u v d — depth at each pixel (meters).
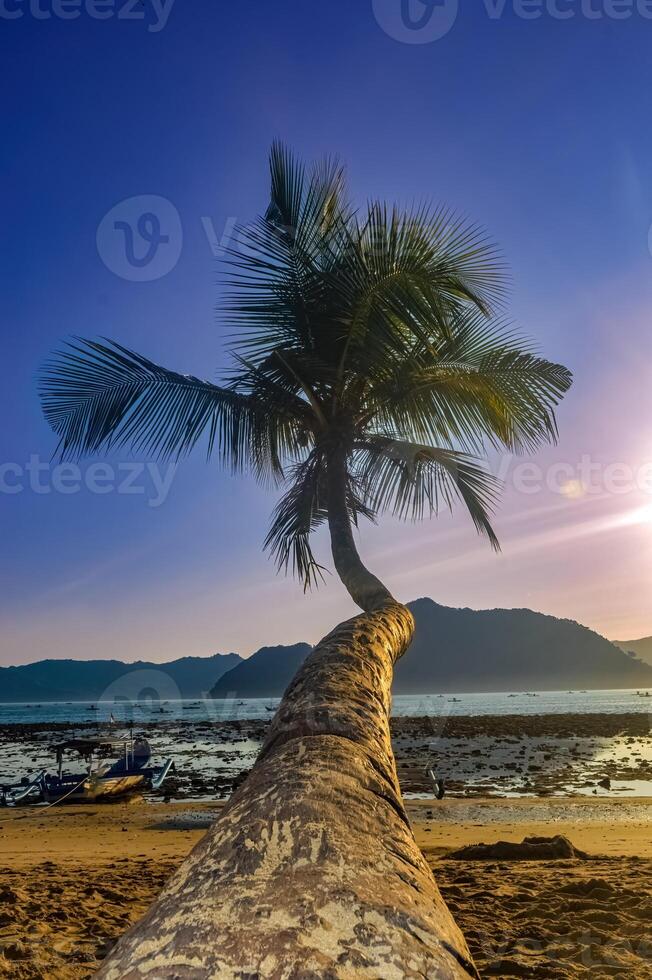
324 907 1.31
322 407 7.00
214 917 1.30
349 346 6.72
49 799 18.88
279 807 1.68
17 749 40.09
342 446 6.86
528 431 7.99
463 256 6.93
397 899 1.40
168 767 25.48
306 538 8.06
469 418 7.64
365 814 1.73
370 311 6.48
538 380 7.62
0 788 20.52
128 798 18.77
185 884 1.46
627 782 20.77
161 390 7.20
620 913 4.20
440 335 6.98
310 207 6.94
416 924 1.35
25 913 4.60
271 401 7.06
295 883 1.39
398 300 6.40
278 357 6.82
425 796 17.92
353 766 1.96
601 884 5.05
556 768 24.45
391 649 3.41
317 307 6.72
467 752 30.30
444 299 7.04
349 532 6.30
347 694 2.49
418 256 6.43
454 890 5.20
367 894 1.38
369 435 7.41
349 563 5.89
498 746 33.12
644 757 27.61
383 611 4.00
